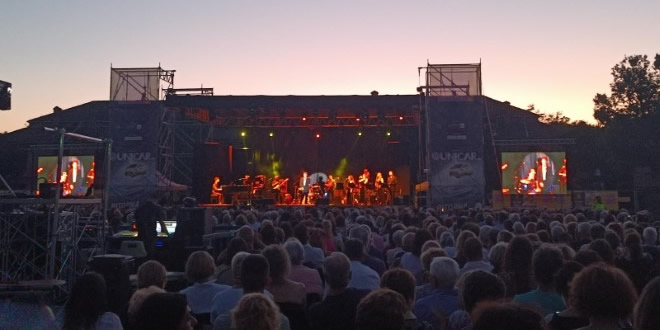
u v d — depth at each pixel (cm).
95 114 3909
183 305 335
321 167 3691
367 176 3428
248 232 783
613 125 4606
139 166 2658
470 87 2656
